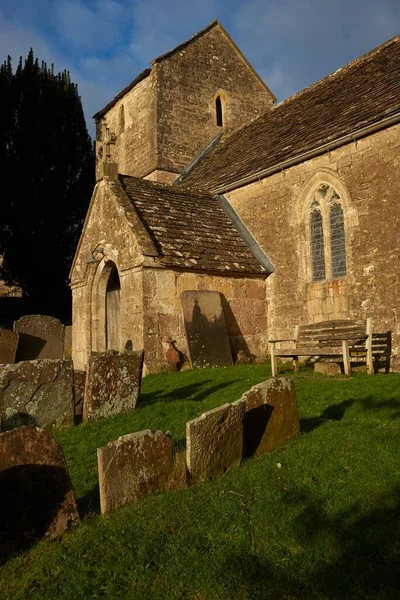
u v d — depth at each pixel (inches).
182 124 919.0
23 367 272.4
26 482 155.3
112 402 296.8
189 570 132.0
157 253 496.4
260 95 1025.5
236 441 200.4
